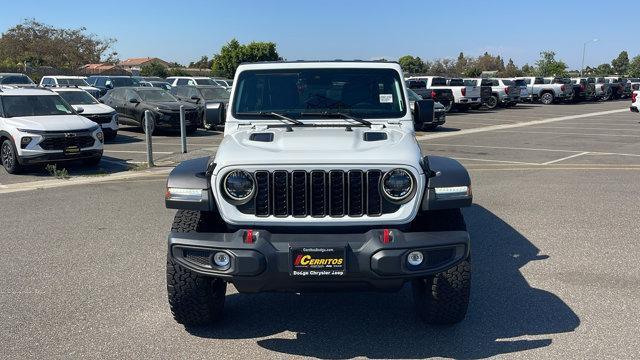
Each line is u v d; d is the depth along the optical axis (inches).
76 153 458.6
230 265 153.0
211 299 171.5
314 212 159.8
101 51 2348.7
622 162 507.2
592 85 1653.5
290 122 203.5
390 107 207.9
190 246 156.2
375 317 188.1
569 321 181.2
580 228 288.4
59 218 313.7
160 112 731.4
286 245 151.3
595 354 159.5
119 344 168.2
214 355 162.2
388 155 160.9
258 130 194.9
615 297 200.1
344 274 150.9
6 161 461.4
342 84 210.1
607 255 246.1
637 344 165.2
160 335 174.6
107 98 802.2
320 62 213.3
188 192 164.4
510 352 161.9
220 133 779.4
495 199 353.4
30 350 163.9
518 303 195.8
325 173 158.1
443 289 165.0
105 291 208.8
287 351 165.0
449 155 557.3
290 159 158.2
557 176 433.1
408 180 159.3
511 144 647.8
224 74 2265.0
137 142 668.1
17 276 224.1
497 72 3189.0
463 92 1175.6
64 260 243.1
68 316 187.3
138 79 1300.4
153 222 304.2
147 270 230.8
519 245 261.3
